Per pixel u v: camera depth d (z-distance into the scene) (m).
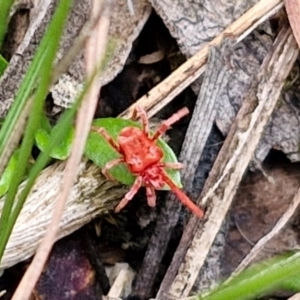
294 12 0.06
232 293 0.05
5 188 0.06
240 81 0.06
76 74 0.06
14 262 0.06
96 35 0.05
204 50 0.06
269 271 0.05
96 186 0.06
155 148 0.06
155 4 0.06
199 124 0.06
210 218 0.06
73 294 0.06
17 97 0.05
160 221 0.06
